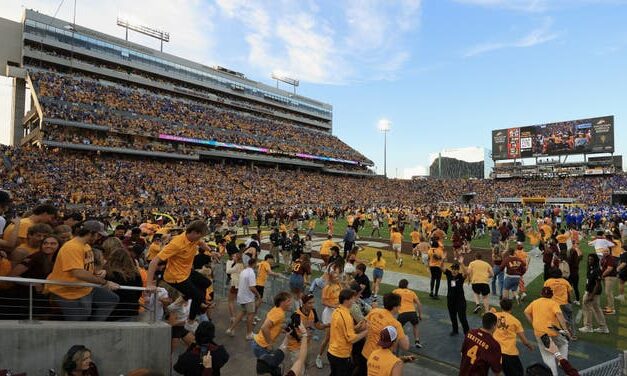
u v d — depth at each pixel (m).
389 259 19.52
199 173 56.72
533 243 21.39
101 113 51.94
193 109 68.81
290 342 6.30
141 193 44.34
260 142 71.50
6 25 54.59
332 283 7.74
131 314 6.66
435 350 8.24
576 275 11.54
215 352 4.71
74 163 44.47
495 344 5.22
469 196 78.31
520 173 79.06
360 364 6.14
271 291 11.12
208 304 6.62
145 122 56.25
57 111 47.03
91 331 5.81
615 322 10.09
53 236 6.09
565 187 71.31
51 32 56.34
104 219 25.20
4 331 5.35
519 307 11.52
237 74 87.50
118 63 63.66
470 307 11.46
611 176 69.62
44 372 5.54
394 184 84.31
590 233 30.09
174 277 5.55
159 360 6.21
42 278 6.10
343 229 35.66
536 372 4.58
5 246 6.05
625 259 10.77
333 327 5.85
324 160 82.31
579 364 7.62
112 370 5.91
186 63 73.69
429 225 24.48
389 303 5.95
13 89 55.91
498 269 12.32
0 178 36.03
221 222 29.58
